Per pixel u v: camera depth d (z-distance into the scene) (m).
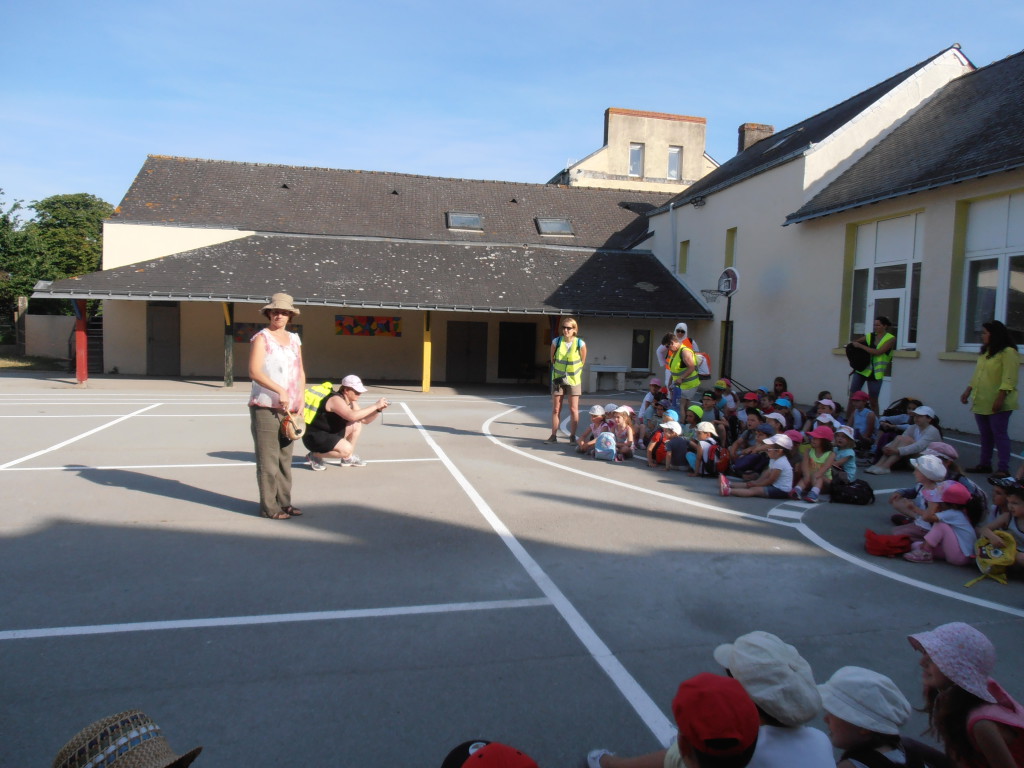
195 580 4.73
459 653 3.79
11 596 4.39
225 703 3.24
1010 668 3.79
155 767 1.68
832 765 2.19
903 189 12.64
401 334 25.03
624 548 5.66
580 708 3.28
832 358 15.47
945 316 12.32
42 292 17.92
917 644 2.62
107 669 3.52
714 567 5.28
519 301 20.59
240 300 18.80
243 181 25.23
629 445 9.64
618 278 23.08
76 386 18.70
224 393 17.67
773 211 17.67
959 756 2.49
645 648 3.91
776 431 8.41
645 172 34.34
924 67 16.62
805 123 21.67
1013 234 11.29
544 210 27.48
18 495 6.89
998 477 5.57
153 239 21.89
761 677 2.22
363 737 3.01
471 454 9.77
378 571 4.99
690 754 1.95
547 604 4.48
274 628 4.03
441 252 23.56
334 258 21.91
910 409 9.77
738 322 19.34
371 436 11.28
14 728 3.00
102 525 5.92
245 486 7.44
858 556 5.66
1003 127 12.07
